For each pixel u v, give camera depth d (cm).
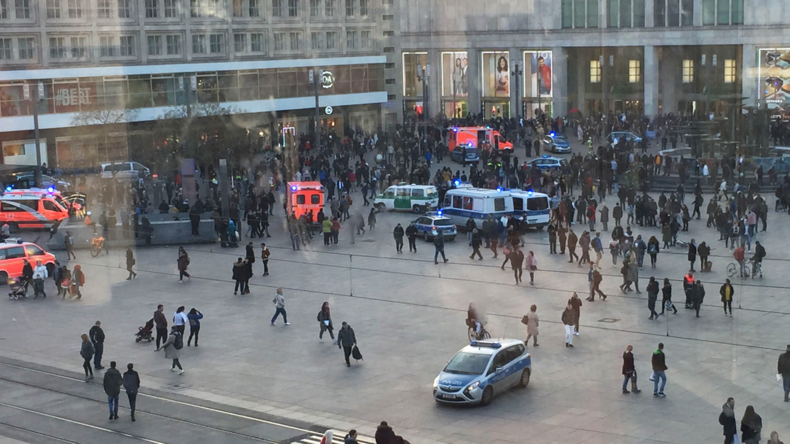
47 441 2956
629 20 9775
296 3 9069
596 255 5134
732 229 5234
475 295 4509
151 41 8850
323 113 9219
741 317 4003
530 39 9819
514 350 3250
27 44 8394
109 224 5831
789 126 8425
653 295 4000
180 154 8338
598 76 10112
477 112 9806
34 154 8506
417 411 3102
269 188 7112
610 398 3152
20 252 4997
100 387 3462
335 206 6112
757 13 9338
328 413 3117
